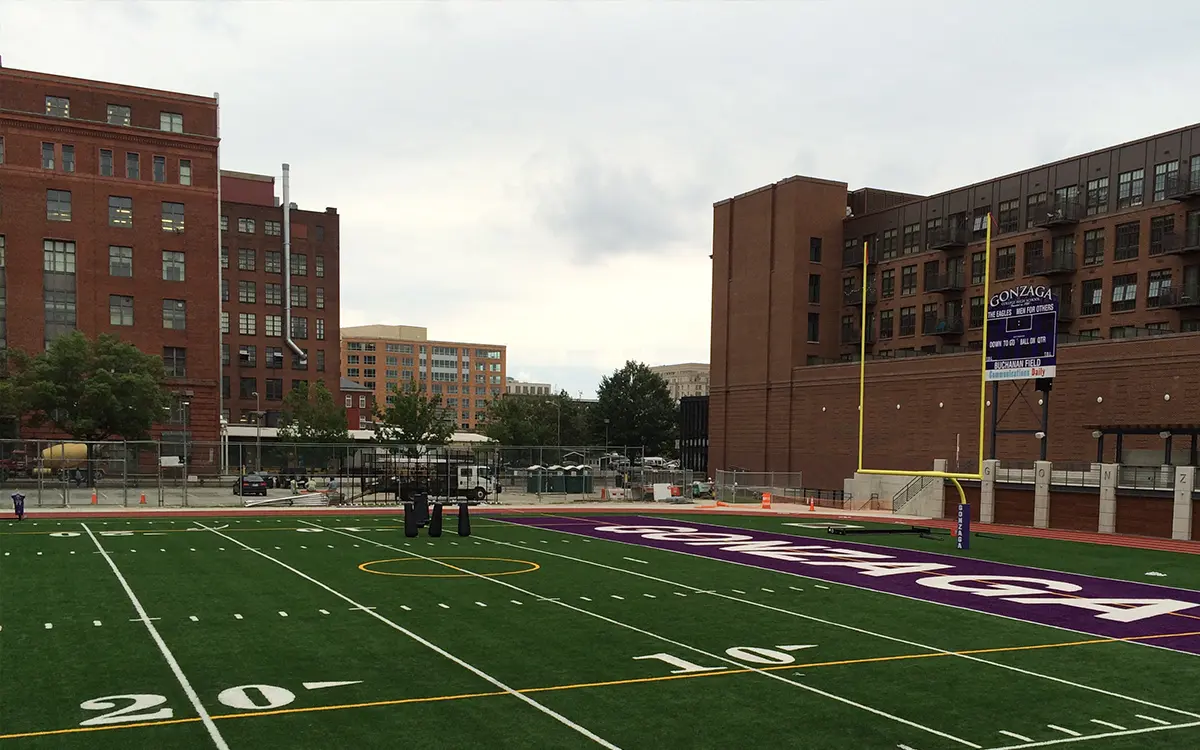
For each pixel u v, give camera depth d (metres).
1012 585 22.88
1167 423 43.12
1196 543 34.97
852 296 70.12
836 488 63.84
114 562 23.92
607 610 18.06
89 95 69.75
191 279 72.56
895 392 59.12
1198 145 48.53
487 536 32.66
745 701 11.78
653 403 114.44
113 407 59.16
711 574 23.59
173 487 59.75
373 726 10.56
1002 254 59.34
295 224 120.31
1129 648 15.58
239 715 10.92
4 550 26.00
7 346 66.06
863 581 22.97
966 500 46.44
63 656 13.68
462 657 13.94
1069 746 10.30
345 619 16.72
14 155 66.94
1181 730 10.98
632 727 10.67
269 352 117.38
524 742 10.08
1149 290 50.34
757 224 73.19
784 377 69.31
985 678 13.28
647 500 57.06
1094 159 54.22
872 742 10.28
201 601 18.39
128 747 9.77
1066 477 41.84
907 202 67.69
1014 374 41.94
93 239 69.31
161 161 72.25
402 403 79.44
